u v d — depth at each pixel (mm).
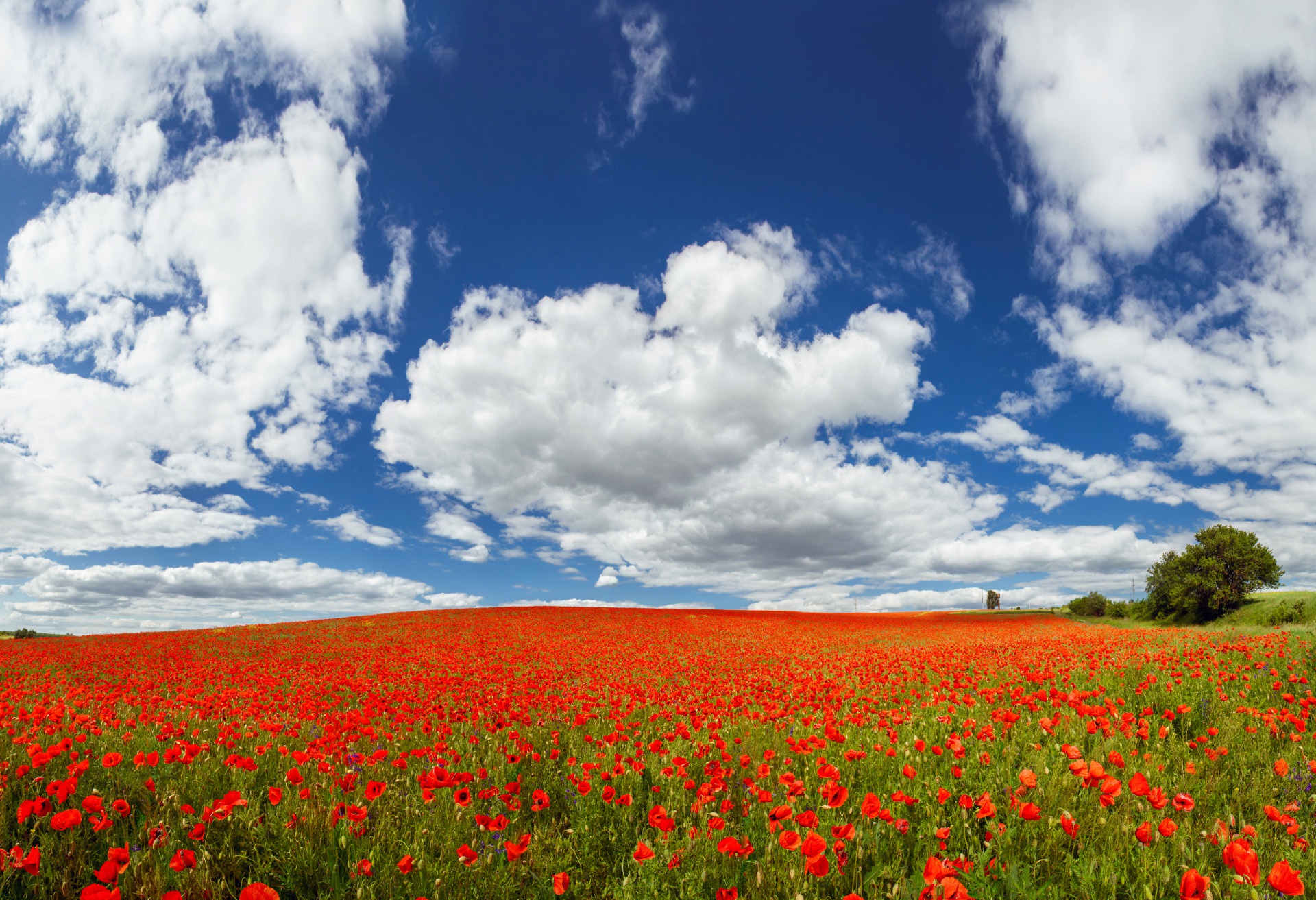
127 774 5691
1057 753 5770
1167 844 3869
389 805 5066
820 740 6367
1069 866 3625
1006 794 4730
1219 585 53938
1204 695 7836
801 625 52344
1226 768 5355
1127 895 3465
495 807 5008
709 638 37875
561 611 56750
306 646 30109
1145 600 63812
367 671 18656
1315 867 3475
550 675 16969
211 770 6043
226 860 4148
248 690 12961
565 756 7113
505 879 3846
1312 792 4566
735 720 9062
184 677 16266
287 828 4375
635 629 44438
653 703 10914
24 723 7879
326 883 3916
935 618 67562
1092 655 13242
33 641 31312
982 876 3564
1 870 3609
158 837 4152
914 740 6406
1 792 4766
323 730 7957
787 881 3633
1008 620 61875
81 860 3969
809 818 3764
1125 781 4992
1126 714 6727
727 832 4508
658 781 5938
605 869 4328
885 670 14914
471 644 32312
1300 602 43969
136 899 3627
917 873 3643
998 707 8570
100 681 15953
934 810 4621
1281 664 9992
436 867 3967
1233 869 3223
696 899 3639
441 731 7926
